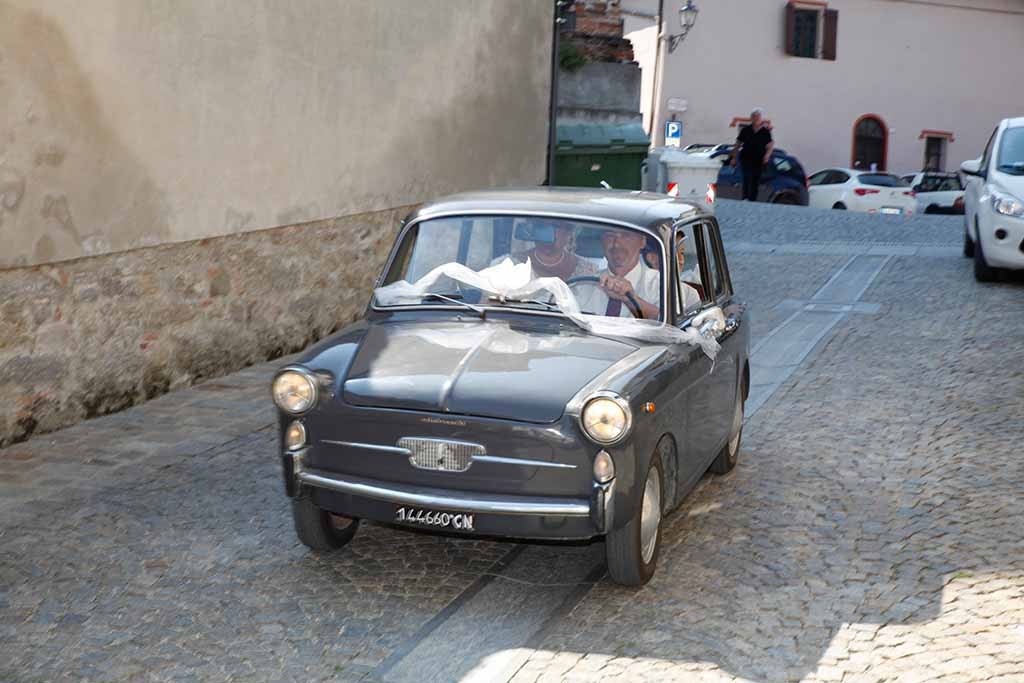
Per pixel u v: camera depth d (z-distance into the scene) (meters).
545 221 5.87
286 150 9.91
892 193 29.44
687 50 37.62
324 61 10.27
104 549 5.67
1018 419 7.99
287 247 10.10
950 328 11.27
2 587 5.20
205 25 8.85
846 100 40.22
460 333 5.48
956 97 41.75
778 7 38.62
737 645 4.68
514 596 5.19
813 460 7.30
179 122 8.70
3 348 7.41
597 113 16.95
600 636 4.77
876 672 4.43
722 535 5.96
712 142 38.41
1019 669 4.43
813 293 13.48
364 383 5.05
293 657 4.56
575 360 5.14
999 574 5.35
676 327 5.65
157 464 7.09
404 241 6.06
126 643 4.66
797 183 27.48
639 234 5.79
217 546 5.73
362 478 4.99
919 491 6.61
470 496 4.81
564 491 4.77
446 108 12.31
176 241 8.79
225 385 9.16
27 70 7.38
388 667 4.49
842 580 5.35
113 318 8.28
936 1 40.81
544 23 14.47
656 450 5.24
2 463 7.09
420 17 11.65
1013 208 13.03
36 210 7.55
